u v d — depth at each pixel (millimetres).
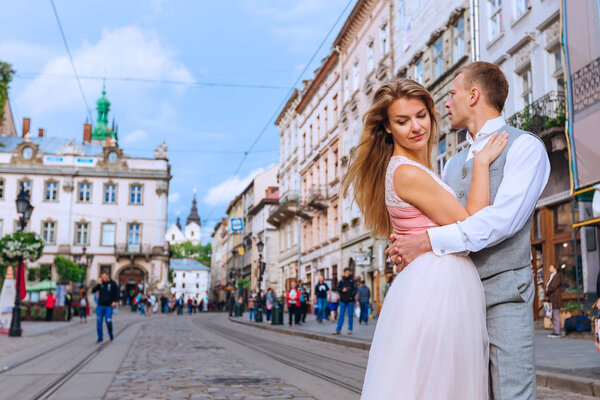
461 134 17984
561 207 14086
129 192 57062
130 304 56094
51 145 62531
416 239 2025
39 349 11133
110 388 6070
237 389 5980
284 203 40562
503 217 1972
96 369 7750
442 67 20234
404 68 23453
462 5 18641
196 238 177500
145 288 56031
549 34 14391
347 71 30828
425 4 21672
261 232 55281
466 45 18312
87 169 56438
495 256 2070
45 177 55812
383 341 1986
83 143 62906
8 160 55375
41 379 6848
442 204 2016
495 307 2062
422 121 2164
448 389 1870
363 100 27703
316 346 11844
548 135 13336
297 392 5785
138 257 56500
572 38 12383
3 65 21141
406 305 1963
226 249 85625
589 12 11930
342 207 30562
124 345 11875
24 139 61906
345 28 30078
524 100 15828
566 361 7453
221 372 7391
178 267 127250
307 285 37625
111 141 61094
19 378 6934
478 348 1931
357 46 29328
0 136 62062
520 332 2004
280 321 21781
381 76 25531
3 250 17156
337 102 32188
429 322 1913
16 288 16359
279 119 47625
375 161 2309
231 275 66438
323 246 34156
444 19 19953
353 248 28578
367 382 1985
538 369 6699
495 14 17156
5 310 17469
